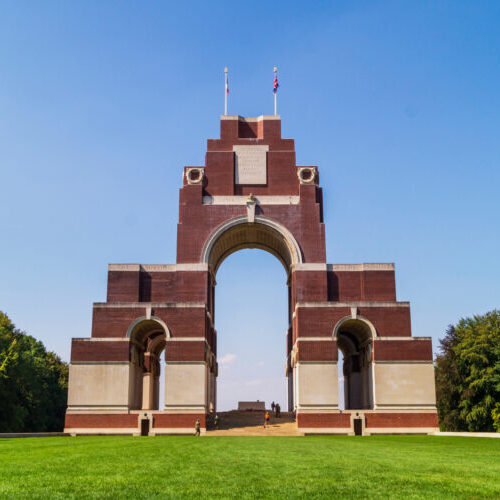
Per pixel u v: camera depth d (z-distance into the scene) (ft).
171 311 207.82
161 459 81.71
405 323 207.00
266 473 64.18
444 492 50.93
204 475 61.93
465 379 260.42
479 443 132.77
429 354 203.72
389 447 115.03
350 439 159.02
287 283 256.52
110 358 203.21
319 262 219.61
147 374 242.58
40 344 350.23
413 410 199.00
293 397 237.45
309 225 223.71
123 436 188.34
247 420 228.84
